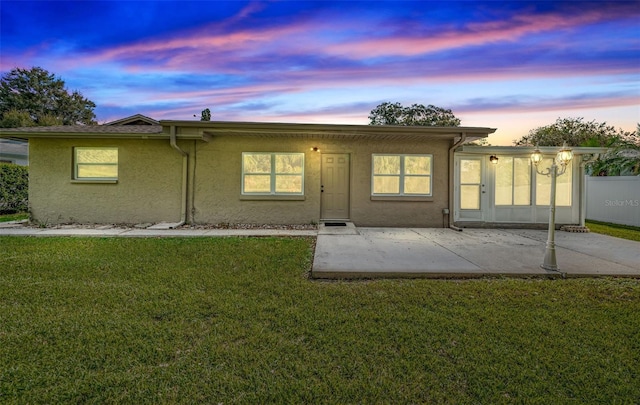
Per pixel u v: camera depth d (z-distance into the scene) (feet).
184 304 11.35
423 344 8.77
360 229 29.45
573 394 6.78
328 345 8.67
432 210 31.17
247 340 8.87
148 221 30.55
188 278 14.33
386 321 10.20
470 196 31.53
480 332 9.48
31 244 21.02
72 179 30.14
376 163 31.40
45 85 119.34
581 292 13.12
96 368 7.52
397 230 29.12
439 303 11.81
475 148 30.89
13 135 29.14
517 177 31.50
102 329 9.41
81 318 10.11
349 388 6.87
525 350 8.51
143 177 30.45
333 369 7.59
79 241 22.12
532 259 18.02
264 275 14.92
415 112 80.07
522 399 6.59
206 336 9.09
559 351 8.47
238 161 30.71
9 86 113.19
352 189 31.12
